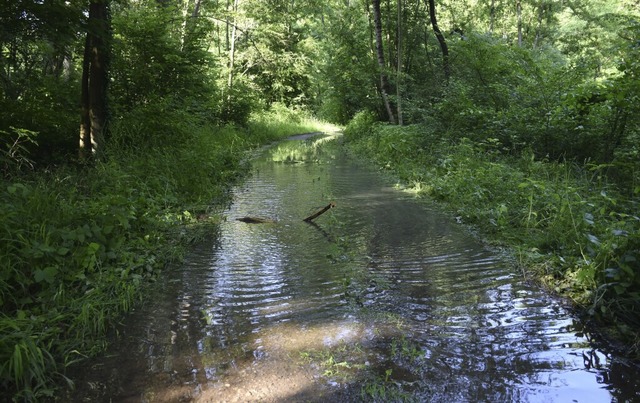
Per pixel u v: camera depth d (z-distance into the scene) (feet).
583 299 13.41
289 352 11.07
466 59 47.91
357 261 17.47
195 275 16.16
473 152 35.35
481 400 9.19
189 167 30.99
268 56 93.56
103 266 15.69
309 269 16.66
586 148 31.89
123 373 10.25
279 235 21.04
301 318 12.84
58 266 14.16
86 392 9.60
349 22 79.51
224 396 9.41
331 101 120.98
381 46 64.49
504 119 38.19
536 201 21.33
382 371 10.24
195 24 48.65
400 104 61.05
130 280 15.14
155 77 40.91
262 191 31.94
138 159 29.30
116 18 39.32
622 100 25.96
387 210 26.00
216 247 19.29
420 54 74.95
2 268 12.70
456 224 22.80
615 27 88.94
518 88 39.09
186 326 12.43
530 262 16.47
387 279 15.65
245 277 15.93
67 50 33.58
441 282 15.34
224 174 35.78
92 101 28.81
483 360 10.62
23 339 10.18
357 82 78.64
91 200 20.16
